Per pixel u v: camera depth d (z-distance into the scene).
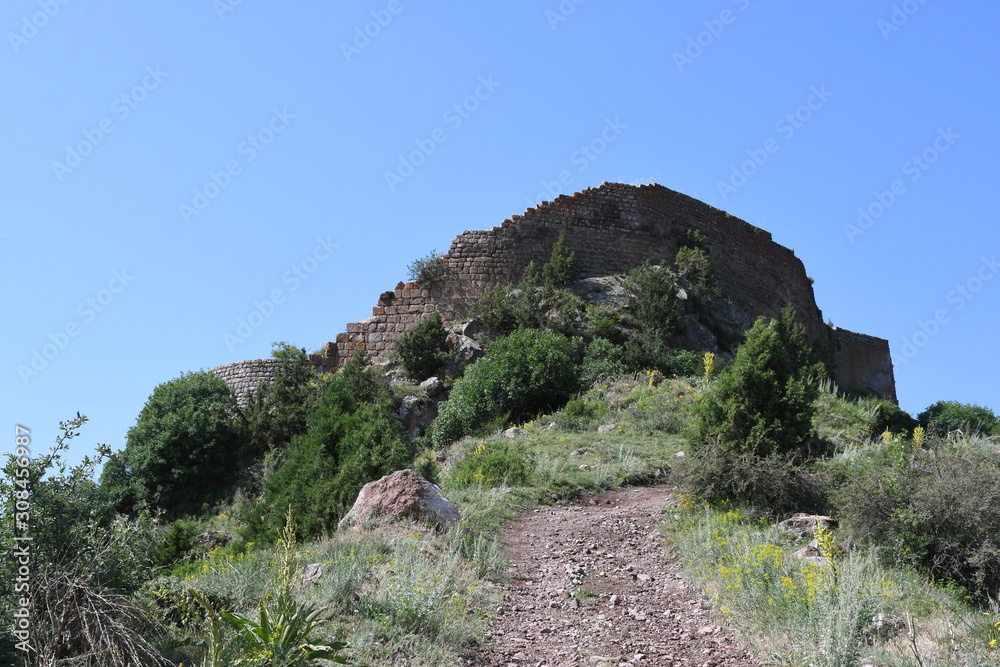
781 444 16.42
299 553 11.92
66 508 8.23
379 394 30.44
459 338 33.12
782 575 10.35
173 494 30.09
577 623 10.33
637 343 31.89
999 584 10.69
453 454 21.69
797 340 36.44
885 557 11.41
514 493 17.02
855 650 8.35
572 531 14.66
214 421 31.28
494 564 12.16
